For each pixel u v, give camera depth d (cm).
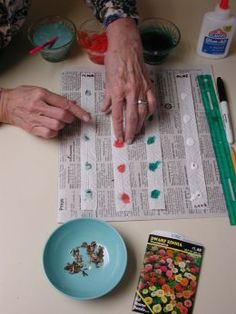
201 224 39
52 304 34
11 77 48
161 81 48
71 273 35
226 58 51
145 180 41
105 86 47
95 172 41
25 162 42
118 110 43
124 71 44
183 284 35
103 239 37
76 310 34
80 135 44
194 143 44
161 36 50
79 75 49
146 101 43
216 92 48
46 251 35
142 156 42
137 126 43
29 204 39
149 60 49
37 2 54
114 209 39
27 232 38
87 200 40
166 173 42
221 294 35
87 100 47
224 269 36
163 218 39
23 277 35
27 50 50
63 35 49
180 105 47
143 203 40
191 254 37
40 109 42
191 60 51
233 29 47
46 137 43
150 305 34
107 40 47
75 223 37
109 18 46
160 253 37
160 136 44
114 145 43
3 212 39
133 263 36
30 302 34
